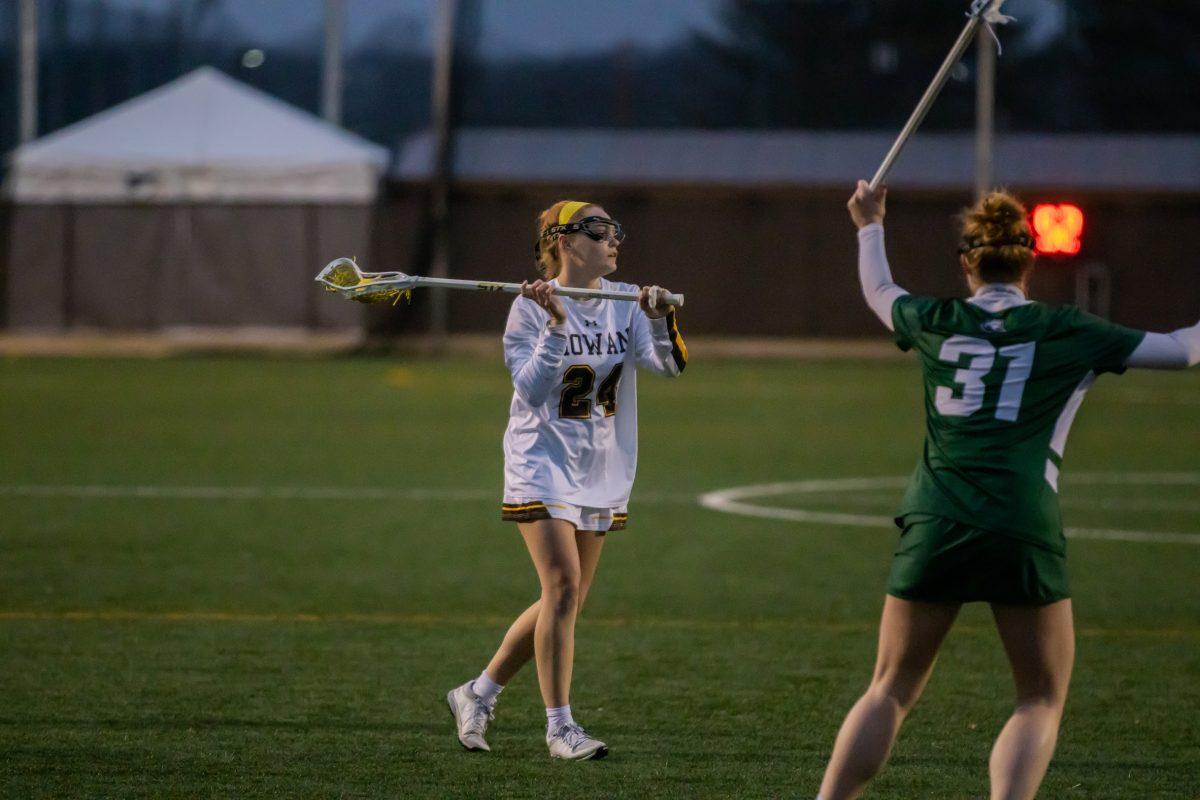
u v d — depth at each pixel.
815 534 39.41
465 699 20.64
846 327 112.88
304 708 22.59
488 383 84.38
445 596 31.42
